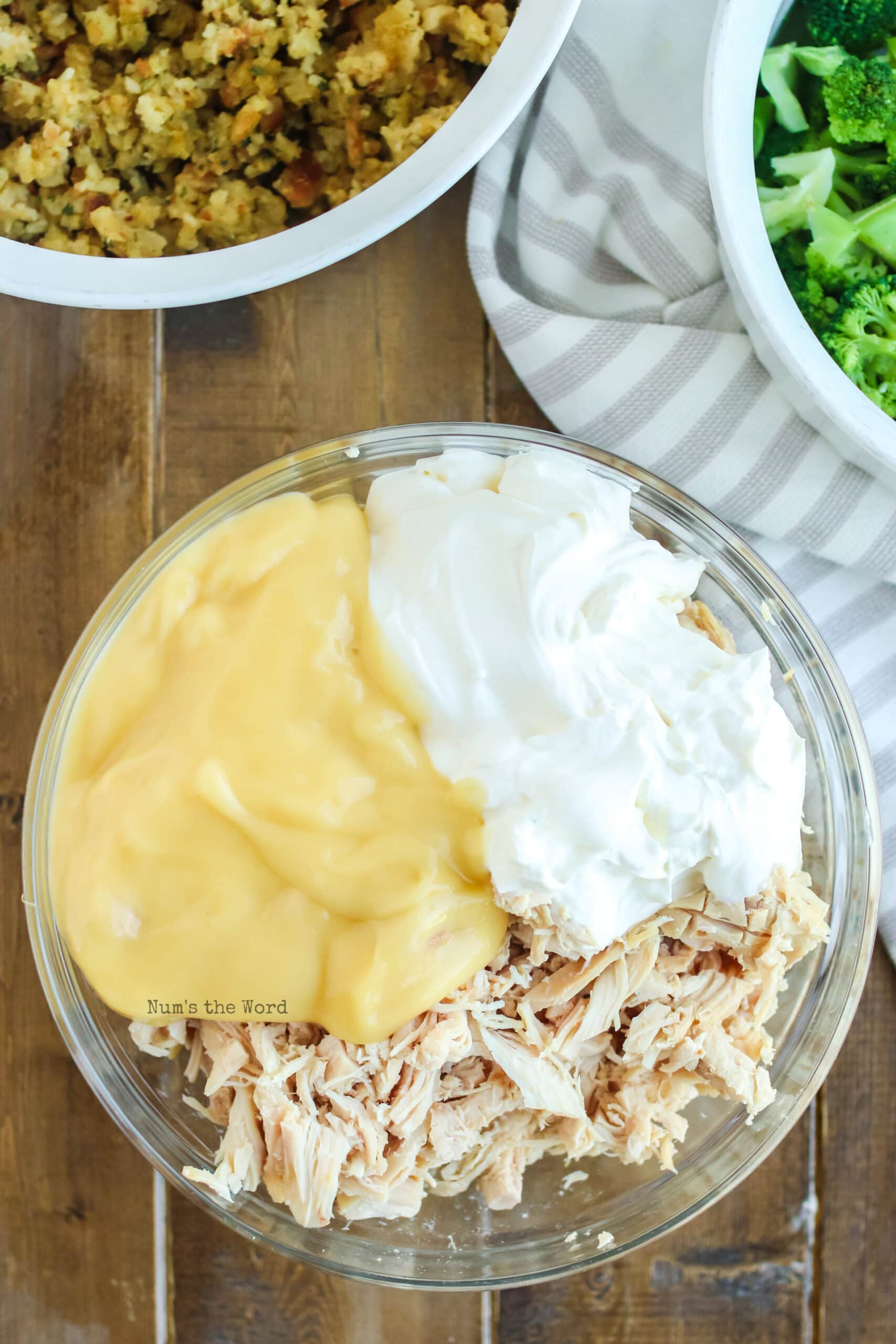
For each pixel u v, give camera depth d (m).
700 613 0.62
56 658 0.67
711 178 0.60
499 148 0.65
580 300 0.66
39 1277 0.67
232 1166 0.59
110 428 0.66
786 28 0.62
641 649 0.59
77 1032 0.63
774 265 0.61
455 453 0.61
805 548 0.65
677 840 0.58
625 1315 0.67
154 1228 0.67
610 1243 0.63
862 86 0.61
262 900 0.58
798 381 0.61
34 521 0.66
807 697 0.64
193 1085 0.63
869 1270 0.67
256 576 0.60
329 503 0.61
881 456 0.61
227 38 0.60
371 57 0.61
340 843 0.58
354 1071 0.59
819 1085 0.62
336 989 0.58
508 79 0.59
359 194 0.60
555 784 0.57
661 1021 0.60
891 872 0.66
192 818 0.58
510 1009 0.60
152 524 0.66
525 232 0.66
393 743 0.58
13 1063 0.67
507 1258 0.63
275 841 0.58
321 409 0.66
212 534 0.61
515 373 0.66
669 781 0.58
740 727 0.58
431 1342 0.67
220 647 0.59
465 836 0.58
